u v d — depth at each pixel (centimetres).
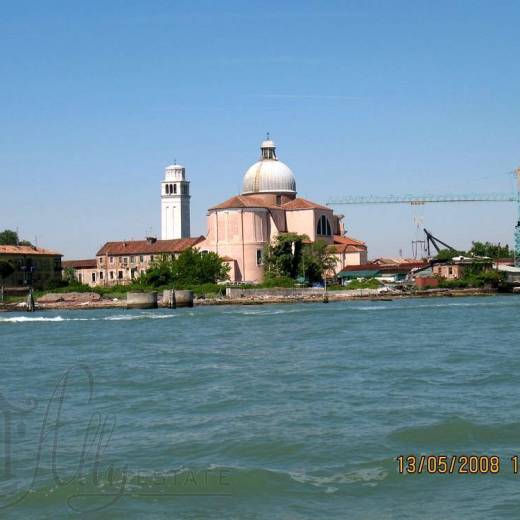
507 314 10681
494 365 5081
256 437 3111
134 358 6019
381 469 2672
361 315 10962
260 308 13788
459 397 3916
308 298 16050
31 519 2259
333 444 2991
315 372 4881
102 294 16925
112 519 2248
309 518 2245
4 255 18762
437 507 2308
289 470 2678
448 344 6519
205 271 18462
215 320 10519
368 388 4222
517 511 2255
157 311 13650
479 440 3034
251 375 4822
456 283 18725
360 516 2253
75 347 7125
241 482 2550
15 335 8812
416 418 3409
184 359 5847
